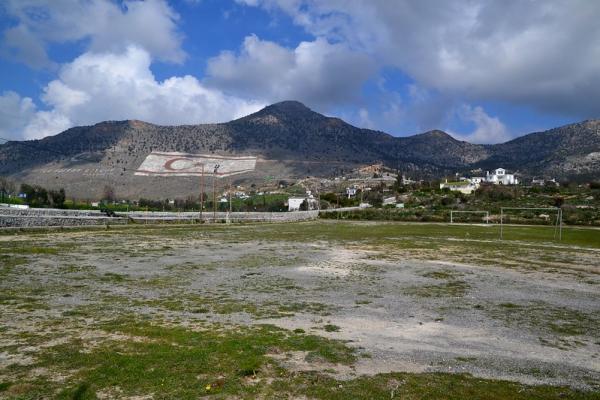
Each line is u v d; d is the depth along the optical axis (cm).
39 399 704
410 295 1681
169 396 726
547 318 1347
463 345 1062
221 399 721
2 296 1454
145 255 2705
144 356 905
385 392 766
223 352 941
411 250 3412
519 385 818
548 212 8825
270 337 1063
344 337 1098
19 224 3934
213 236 4500
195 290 1678
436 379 834
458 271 2339
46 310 1287
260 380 804
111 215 6006
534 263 2716
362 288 1809
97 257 2520
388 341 1078
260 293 1653
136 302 1436
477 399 749
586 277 2205
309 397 739
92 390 740
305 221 9450
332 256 2944
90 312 1280
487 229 6450
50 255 2520
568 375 880
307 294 1656
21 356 895
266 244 3756
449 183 17475
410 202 13000
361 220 9925
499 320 1313
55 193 9012
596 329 1230
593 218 7738
